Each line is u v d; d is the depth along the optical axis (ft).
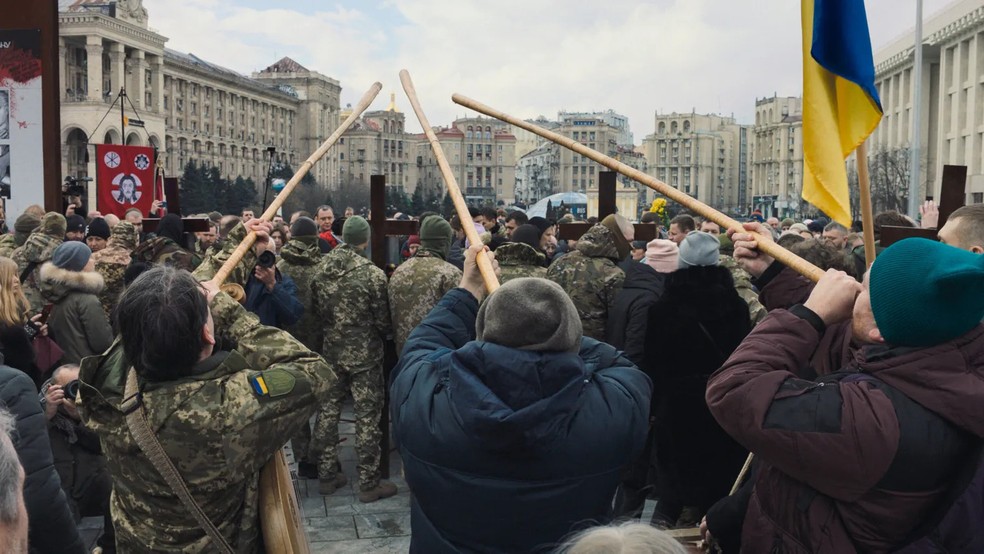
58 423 13.28
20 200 24.76
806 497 6.33
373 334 18.13
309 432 19.24
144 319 7.30
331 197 203.10
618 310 15.64
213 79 315.78
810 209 234.58
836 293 6.73
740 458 12.92
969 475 5.79
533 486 6.74
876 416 5.85
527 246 18.26
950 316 5.81
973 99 189.67
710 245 13.16
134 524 7.65
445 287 17.70
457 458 6.79
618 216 18.10
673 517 13.35
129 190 33.19
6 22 24.18
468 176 479.41
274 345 8.45
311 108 396.16
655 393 13.43
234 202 237.86
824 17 9.22
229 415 7.35
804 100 9.55
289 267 21.24
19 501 5.21
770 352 6.57
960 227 9.42
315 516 16.85
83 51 247.50
